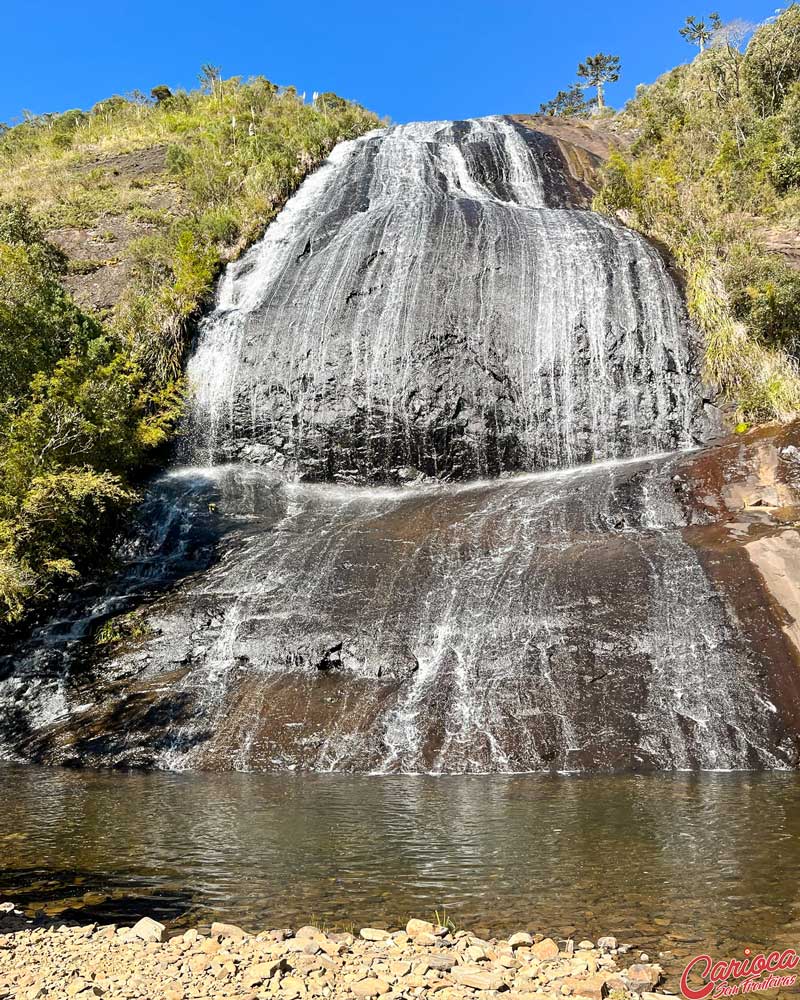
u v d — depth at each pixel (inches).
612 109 1731.1
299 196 1314.0
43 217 1295.5
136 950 200.4
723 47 1398.9
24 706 526.0
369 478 862.5
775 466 628.7
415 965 187.3
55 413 661.9
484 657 498.6
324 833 300.4
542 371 860.0
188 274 1057.5
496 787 374.6
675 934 203.2
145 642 567.8
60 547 663.1
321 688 499.5
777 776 381.7
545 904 224.5
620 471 726.5
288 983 179.6
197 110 1886.1
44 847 288.2
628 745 421.4
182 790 382.6
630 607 505.4
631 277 882.1
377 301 931.3
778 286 805.2
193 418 943.7
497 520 660.1
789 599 482.3
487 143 1370.6
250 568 637.3
